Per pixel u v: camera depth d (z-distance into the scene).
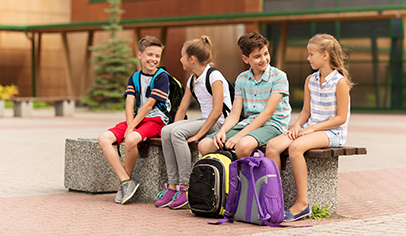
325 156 4.56
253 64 5.04
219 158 4.75
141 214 4.99
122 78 31.34
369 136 14.38
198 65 5.46
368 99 32.22
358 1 31.05
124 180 5.57
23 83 40.03
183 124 5.33
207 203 4.69
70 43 40.53
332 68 4.90
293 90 33.56
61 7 40.22
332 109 4.87
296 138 4.78
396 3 30.27
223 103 5.47
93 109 31.28
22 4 39.31
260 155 4.64
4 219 4.70
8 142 11.98
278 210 4.47
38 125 17.92
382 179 7.46
